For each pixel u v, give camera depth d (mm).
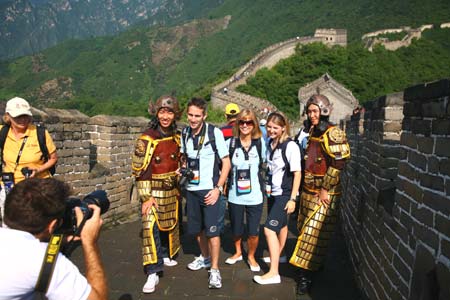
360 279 4441
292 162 4352
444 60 71125
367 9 109062
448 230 2430
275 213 4473
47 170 4398
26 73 146875
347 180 6688
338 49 67938
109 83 132125
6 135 4262
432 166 2703
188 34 154000
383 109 4082
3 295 1943
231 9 167750
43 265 1983
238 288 4434
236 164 4598
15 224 2080
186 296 4242
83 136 6562
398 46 75250
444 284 2434
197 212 4488
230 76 66312
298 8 132625
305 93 46250
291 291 4395
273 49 68625
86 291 2061
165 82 129875
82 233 2291
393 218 3391
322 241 4273
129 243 5848
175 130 4500
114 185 7391
